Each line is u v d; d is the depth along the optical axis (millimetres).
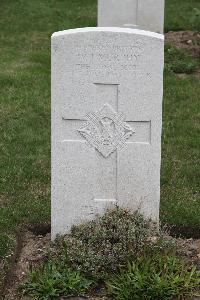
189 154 3963
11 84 4977
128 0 5320
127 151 2941
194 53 5758
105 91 2871
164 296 2664
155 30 5422
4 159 3854
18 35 6293
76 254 2834
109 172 2969
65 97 2877
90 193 2986
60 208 2996
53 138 2924
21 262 2945
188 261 2883
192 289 2725
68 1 7574
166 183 3631
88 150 2939
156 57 2824
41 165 3811
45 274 2781
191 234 3170
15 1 7395
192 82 5117
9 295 2764
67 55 2826
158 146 2928
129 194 2994
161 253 2854
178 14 6961
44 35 6305
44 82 5039
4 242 3082
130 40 2807
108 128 2914
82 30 2811
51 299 2709
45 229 3201
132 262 2785
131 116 2895
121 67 2838
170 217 3266
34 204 3398
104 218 2953
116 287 2721
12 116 4430
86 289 2740
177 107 4645
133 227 2889
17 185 3584
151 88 2859
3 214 3307
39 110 4535
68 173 2961
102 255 2818
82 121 2908
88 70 2842
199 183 3633
